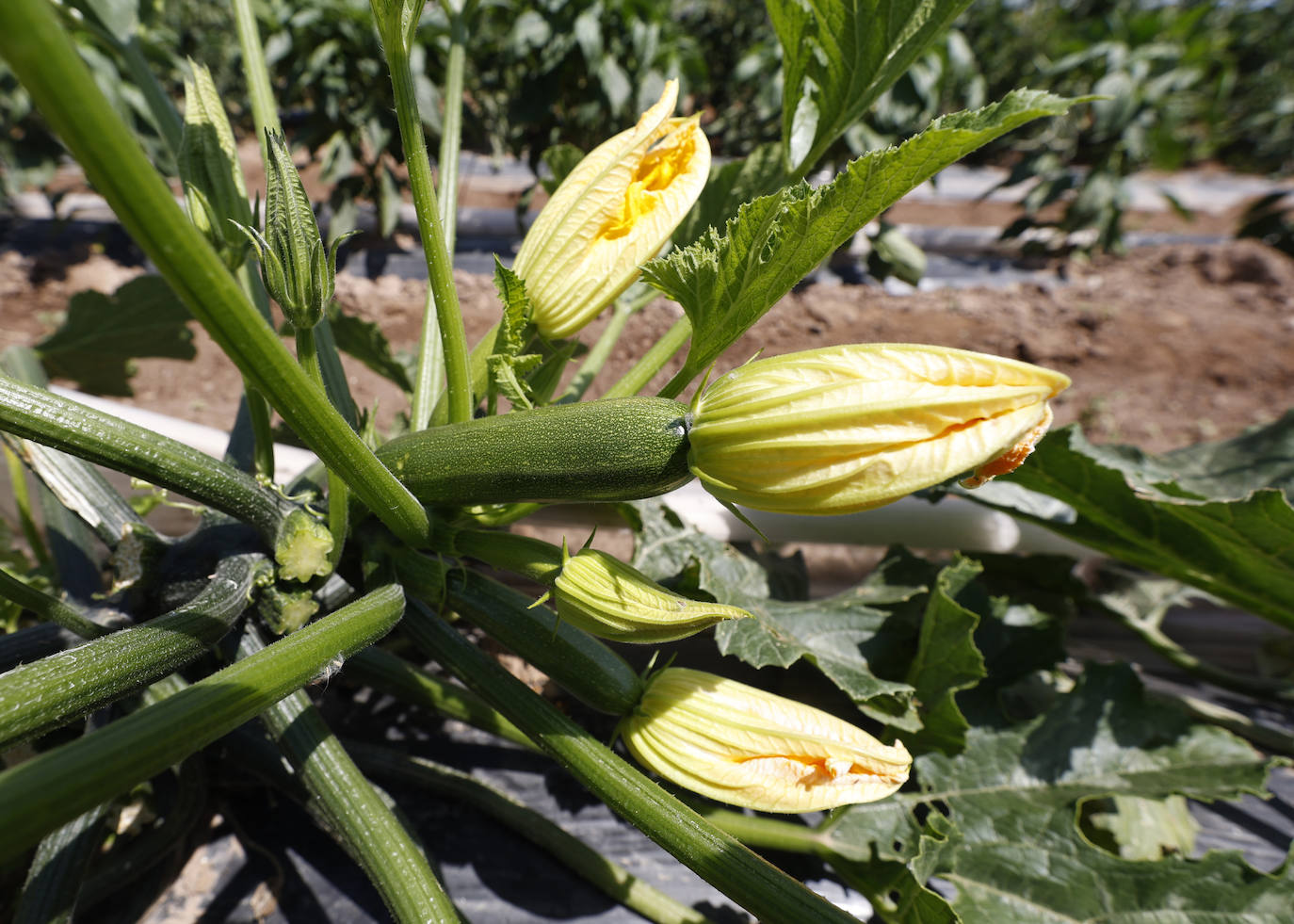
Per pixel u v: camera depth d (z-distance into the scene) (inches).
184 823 13.6
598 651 10.5
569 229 11.3
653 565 15.3
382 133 41.8
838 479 7.8
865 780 9.7
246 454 14.1
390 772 15.2
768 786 9.8
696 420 8.6
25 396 8.4
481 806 14.9
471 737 17.1
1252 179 86.3
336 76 41.8
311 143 43.3
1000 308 38.9
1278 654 21.2
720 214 16.8
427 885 9.8
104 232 41.3
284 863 14.4
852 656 14.8
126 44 16.6
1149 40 61.4
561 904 14.3
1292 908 12.4
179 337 22.4
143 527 11.7
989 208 60.8
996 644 16.7
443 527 10.5
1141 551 16.5
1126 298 40.9
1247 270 44.1
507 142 51.4
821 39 13.1
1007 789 14.9
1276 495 13.3
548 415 9.2
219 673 7.3
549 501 9.8
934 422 7.4
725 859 9.2
